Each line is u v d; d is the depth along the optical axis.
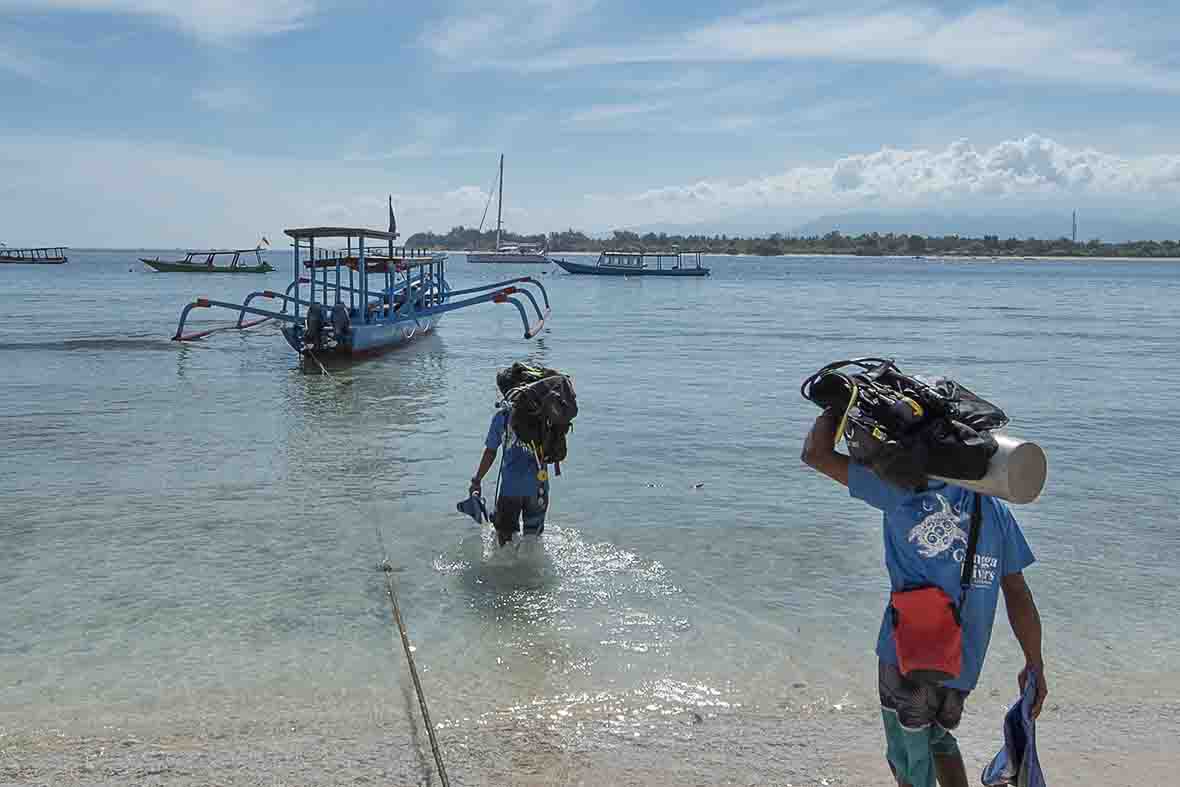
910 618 3.44
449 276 109.94
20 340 27.36
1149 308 49.81
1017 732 3.67
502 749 4.77
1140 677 5.66
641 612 6.60
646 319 39.75
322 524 8.70
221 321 35.34
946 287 84.31
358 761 4.64
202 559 7.70
